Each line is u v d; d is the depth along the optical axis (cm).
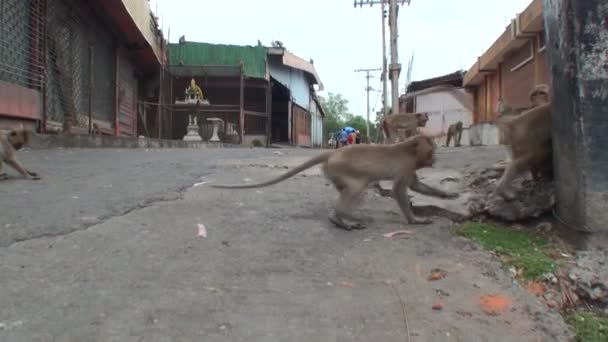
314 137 4488
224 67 2564
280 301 310
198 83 2680
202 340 264
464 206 509
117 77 1895
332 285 335
